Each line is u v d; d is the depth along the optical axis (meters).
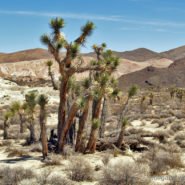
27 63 173.62
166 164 13.36
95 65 17.39
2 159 16.55
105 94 17.78
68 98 18.98
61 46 15.36
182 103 60.78
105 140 18.22
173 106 53.38
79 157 15.03
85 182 11.37
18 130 29.31
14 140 24.59
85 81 17.89
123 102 50.88
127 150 17.28
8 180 10.82
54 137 19.86
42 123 15.69
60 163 14.37
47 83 104.00
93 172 11.99
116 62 16.95
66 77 16.34
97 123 17.14
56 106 49.53
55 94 66.69
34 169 13.69
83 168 11.91
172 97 70.50
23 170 11.82
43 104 15.55
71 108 16.30
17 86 77.62
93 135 17.19
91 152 17.23
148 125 31.98
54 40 15.27
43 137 15.72
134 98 69.62
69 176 11.60
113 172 10.26
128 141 18.42
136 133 23.92
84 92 16.75
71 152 16.39
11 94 61.91
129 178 10.09
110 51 17.58
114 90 18.09
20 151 17.72
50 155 15.56
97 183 10.76
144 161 13.81
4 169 11.69
